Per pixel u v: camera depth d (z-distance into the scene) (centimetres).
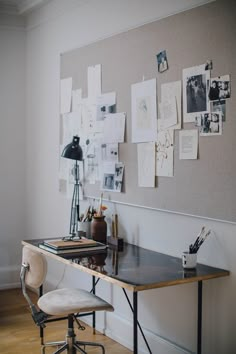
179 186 282
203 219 270
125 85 326
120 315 339
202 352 272
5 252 470
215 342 264
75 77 386
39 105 449
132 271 254
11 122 468
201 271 254
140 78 311
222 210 255
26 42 468
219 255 260
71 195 396
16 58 466
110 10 344
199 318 261
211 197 261
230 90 248
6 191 469
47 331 355
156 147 298
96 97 358
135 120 316
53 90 425
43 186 445
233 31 246
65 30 403
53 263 432
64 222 412
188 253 259
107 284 353
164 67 291
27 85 469
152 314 308
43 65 440
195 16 268
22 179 476
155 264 270
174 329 291
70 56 393
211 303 266
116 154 336
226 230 256
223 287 258
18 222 476
